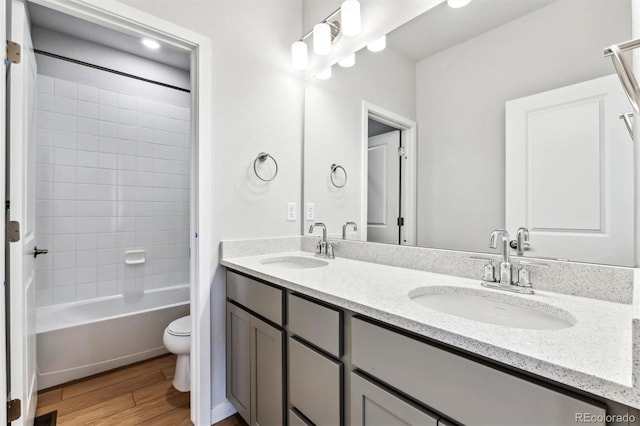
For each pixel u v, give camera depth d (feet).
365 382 2.85
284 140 6.33
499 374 1.95
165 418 5.30
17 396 3.97
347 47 5.68
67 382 6.37
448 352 2.22
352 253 5.53
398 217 4.89
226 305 5.38
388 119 5.01
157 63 9.00
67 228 7.61
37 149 7.22
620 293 2.83
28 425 4.40
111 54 8.21
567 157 3.20
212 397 5.27
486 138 3.87
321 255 5.80
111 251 8.23
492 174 3.80
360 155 5.46
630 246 2.82
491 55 3.83
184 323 6.36
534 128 3.45
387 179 5.05
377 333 2.74
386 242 5.06
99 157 8.06
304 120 6.60
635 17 2.41
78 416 5.31
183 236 9.50
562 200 3.23
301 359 3.66
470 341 2.06
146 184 8.82
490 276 3.50
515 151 3.60
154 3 4.74
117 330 7.04
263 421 4.35
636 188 2.62
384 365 2.68
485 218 3.86
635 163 2.60
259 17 5.99
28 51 4.64
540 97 3.41
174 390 6.15
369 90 5.30
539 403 1.79
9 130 3.95
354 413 2.98
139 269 8.68
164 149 9.14
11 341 3.92
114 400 5.80
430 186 4.46
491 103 3.82
